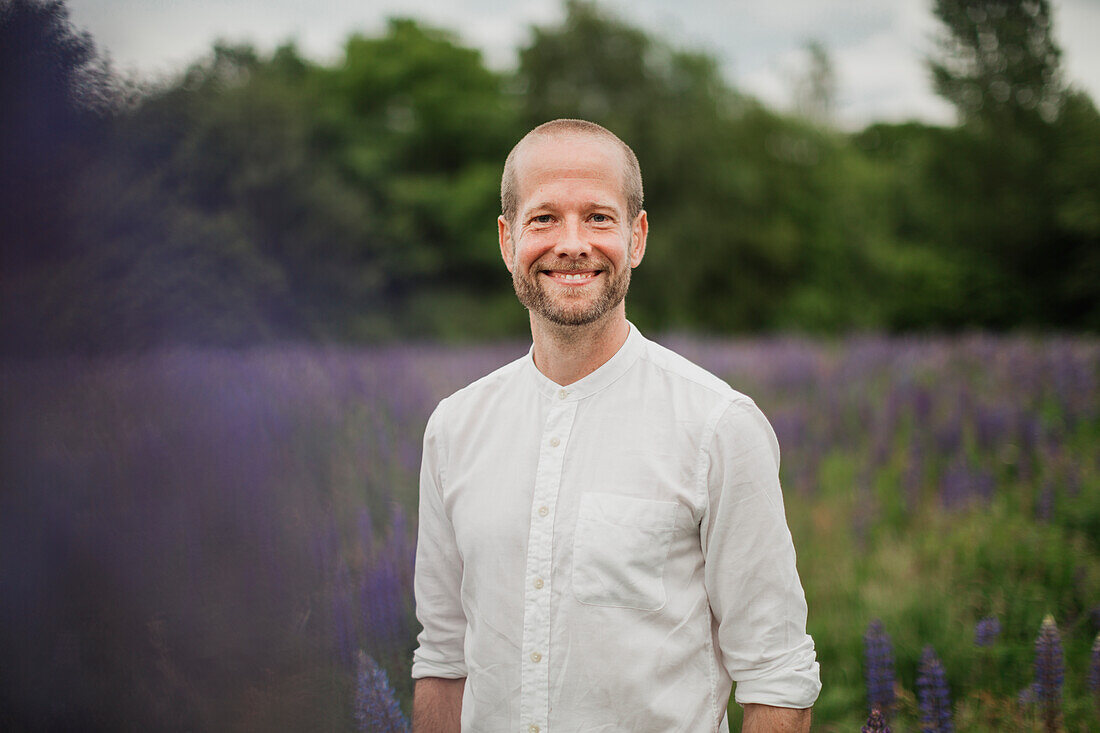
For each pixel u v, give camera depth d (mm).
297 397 3535
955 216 28297
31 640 2016
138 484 2213
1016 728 2678
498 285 30453
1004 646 3217
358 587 2510
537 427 1668
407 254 26984
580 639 1546
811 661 1569
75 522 2094
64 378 2268
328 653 2266
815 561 4418
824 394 7711
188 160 4613
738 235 32094
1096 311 25484
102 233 2588
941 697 2621
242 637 2195
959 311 27859
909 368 8336
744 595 1538
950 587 3783
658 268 30734
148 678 2090
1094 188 24828
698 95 33281
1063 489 4672
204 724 2082
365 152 26828
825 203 34594
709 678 1580
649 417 1604
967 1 26109
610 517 1556
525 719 1572
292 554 2404
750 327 33156
